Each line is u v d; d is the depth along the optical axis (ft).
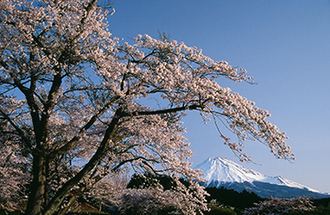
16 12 28.14
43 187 28.53
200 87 27.55
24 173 41.32
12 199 41.55
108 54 31.65
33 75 29.32
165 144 35.96
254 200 69.31
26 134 35.81
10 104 34.68
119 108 31.32
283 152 26.00
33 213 26.96
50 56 28.43
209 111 26.30
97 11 34.99
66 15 30.45
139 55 30.07
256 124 25.75
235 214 51.70
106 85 29.30
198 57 30.48
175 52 30.25
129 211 58.59
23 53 28.66
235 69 29.76
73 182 29.22
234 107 26.43
